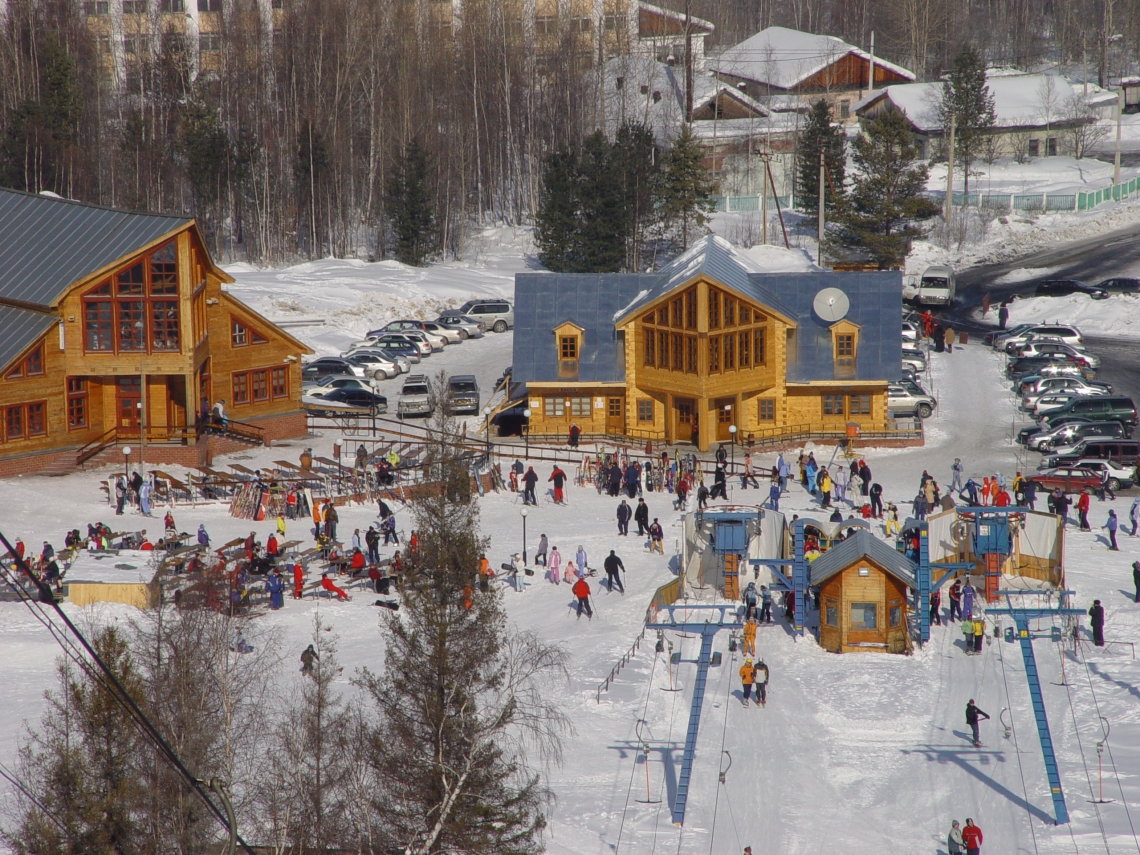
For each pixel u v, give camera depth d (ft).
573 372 288.92
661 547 212.64
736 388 279.49
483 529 225.35
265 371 276.21
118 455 250.16
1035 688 144.87
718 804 135.44
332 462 256.93
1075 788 138.62
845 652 175.94
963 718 155.84
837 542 202.39
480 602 120.67
